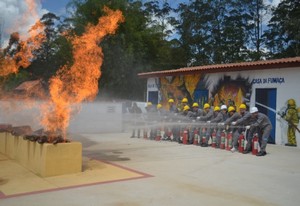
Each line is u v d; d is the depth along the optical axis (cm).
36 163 809
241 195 643
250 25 3731
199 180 754
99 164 910
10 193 639
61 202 588
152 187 688
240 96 1541
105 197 618
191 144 1353
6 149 1034
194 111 1418
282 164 957
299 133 1309
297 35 3142
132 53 2595
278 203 599
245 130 1184
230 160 1012
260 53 3562
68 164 793
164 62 3228
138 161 977
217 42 3700
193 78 1822
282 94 1366
